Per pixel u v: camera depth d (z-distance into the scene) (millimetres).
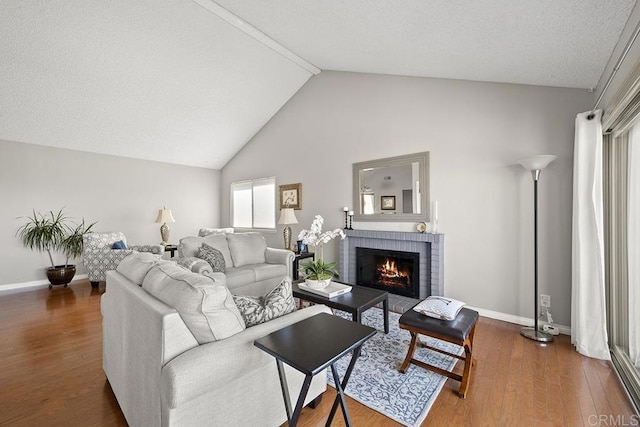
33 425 1547
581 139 2348
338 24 2760
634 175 2062
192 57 3828
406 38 2623
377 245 3967
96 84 3812
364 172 4156
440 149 3455
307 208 4945
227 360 1199
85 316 3186
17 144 4395
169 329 1175
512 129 2984
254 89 4746
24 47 3164
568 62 2252
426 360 2246
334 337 1250
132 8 3059
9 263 4355
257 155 5891
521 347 2447
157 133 5031
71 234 4844
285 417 1499
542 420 1590
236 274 3443
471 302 3238
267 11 2949
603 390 1850
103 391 1842
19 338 2619
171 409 1085
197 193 6461
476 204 3201
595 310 2270
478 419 1602
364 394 1813
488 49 2383
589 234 2309
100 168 5156
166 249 5246
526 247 2914
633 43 1671
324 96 4688
